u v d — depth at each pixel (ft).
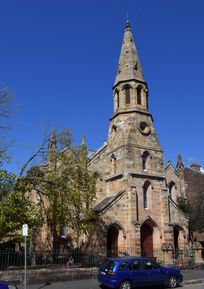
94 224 120.26
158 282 76.07
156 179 137.59
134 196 129.49
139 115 143.64
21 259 88.33
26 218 92.79
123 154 135.85
